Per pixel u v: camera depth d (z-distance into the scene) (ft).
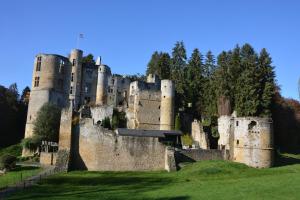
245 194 147.43
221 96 324.39
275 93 330.34
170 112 320.50
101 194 158.81
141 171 230.68
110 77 371.97
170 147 238.07
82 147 231.30
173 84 326.03
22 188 173.27
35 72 308.81
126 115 321.52
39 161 250.57
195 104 353.51
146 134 250.57
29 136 287.07
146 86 357.20
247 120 251.60
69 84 323.57
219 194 149.28
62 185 182.60
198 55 375.04
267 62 325.01
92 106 322.14
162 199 144.46
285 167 242.17
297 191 149.07
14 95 372.79
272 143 252.01
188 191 158.92
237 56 345.10
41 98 301.63
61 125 229.45
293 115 343.26
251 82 312.71
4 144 335.88
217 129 309.22
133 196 152.46
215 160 243.81
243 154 248.93
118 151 232.94
